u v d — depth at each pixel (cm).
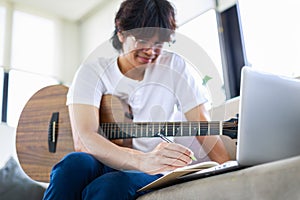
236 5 240
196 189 82
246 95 82
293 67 198
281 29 208
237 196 72
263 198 67
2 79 310
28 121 179
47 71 341
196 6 260
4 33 326
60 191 102
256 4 228
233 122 120
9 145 233
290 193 63
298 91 90
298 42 197
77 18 376
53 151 169
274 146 83
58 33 362
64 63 356
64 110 173
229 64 237
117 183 97
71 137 167
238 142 80
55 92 179
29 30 343
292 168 64
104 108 130
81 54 365
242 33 235
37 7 352
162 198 90
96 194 96
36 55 339
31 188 169
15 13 339
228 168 80
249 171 73
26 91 318
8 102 303
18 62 325
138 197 98
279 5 212
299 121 88
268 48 215
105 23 342
